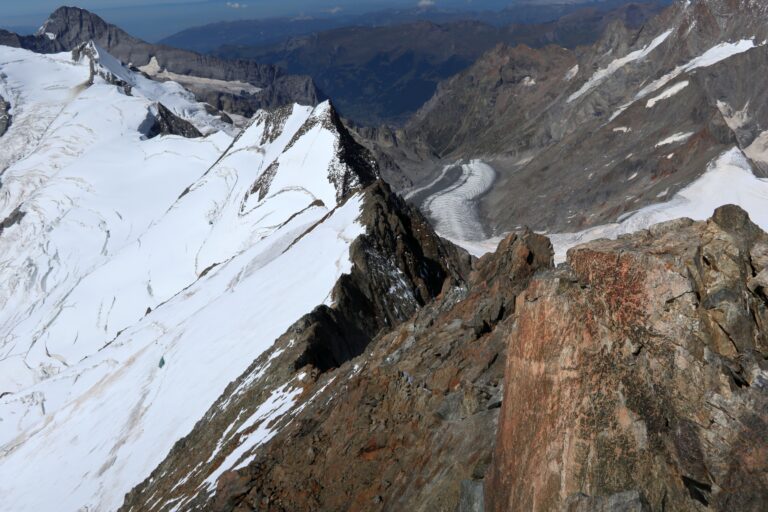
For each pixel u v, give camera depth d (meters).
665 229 15.27
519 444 15.11
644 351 13.88
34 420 111.94
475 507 16.05
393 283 68.56
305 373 40.94
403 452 21.45
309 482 23.86
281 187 167.38
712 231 14.22
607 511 12.81
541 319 15.40
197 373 68.38
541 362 15.13
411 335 29.75
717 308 13.39
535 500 14.08
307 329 51.56
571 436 13.92
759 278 13.22
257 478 26.08
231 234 184.50
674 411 13.22
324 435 25.64
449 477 17.97
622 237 15.70
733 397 12.59
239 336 70.12
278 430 34.12
